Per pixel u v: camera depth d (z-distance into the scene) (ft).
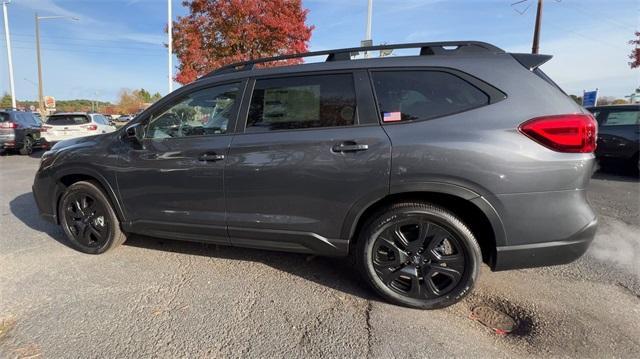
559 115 8.07
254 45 41.55
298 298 9.78
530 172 8.05
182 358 7.55
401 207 8.88
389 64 9.25
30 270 11.28
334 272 11.24
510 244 8.41
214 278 10.84
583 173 8.10
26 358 7.50
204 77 11.03
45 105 103.09
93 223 12.23
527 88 8.40
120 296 9.81
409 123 8.77
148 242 13.44
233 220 10.21
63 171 12.10
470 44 9.36
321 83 9.55
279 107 9.78
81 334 8.25
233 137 9.98
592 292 10.00
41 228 15.12
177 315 8.98
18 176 27.94
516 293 9.95
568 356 7.54
